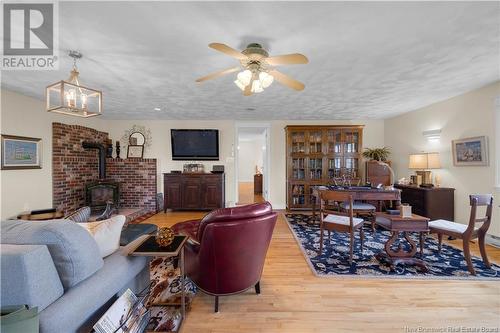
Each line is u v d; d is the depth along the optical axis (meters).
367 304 1.96
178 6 1.57
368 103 4.21
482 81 3.11
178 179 5.40
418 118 4.65
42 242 1.18
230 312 1.88
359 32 1.91
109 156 5.56
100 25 1.78
